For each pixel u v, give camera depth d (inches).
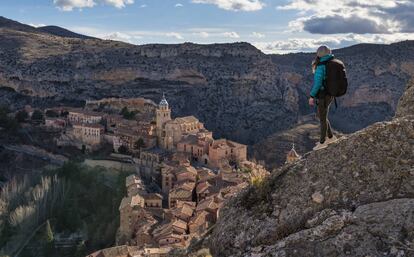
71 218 4330.7
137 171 5664.4
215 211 3698.3
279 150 7800.2
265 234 746.2
